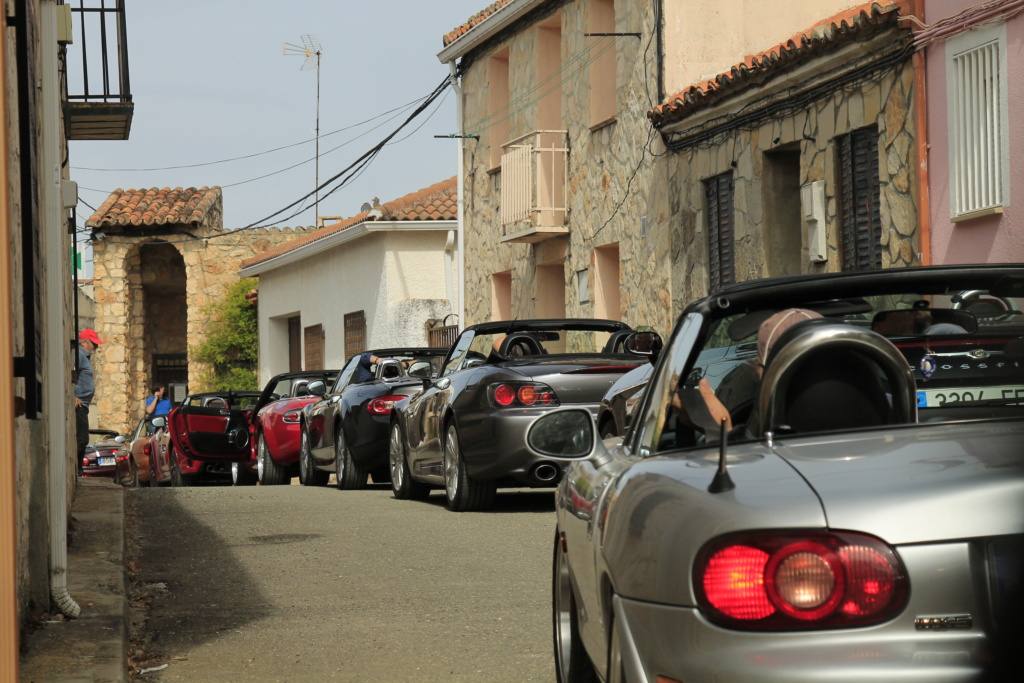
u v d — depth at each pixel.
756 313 6.20
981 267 6.13
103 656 8.38
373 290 46.47
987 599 4.09
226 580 12.54
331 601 11.42
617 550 5.02
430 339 44.38
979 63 17.30
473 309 39.00
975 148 17.42
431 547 14.29
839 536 4.11
